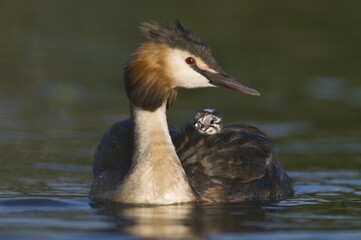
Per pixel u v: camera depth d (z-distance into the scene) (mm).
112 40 27516
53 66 25000
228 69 24812
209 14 29828
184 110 21359
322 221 12734
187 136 15312
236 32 28141
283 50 26906
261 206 13945
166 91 14133
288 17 30000
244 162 14930
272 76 24531
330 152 18344
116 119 20688
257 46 27000
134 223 12414
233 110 21641
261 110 21734
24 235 11602
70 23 29000
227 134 15398
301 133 19812
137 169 13945
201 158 14852
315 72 25062
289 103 22438
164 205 13750
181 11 29906
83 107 21734
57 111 21266
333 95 23203
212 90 23641
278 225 12422
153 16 29219
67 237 11500
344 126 20531
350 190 15391
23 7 30422
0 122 20016
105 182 14570
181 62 14094
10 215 12953
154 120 14062
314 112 21594
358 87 23969
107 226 12203
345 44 27625
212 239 11523
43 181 15773
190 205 13820
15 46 26516
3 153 17672
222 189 14359
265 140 15625
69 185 15547
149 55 14062
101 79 24156
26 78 23938
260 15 30109
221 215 13117
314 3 31625
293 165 17281
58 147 18266
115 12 29859
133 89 14125
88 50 26344
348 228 12219
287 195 15070
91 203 13953
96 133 19438
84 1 31219
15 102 21812
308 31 28812
